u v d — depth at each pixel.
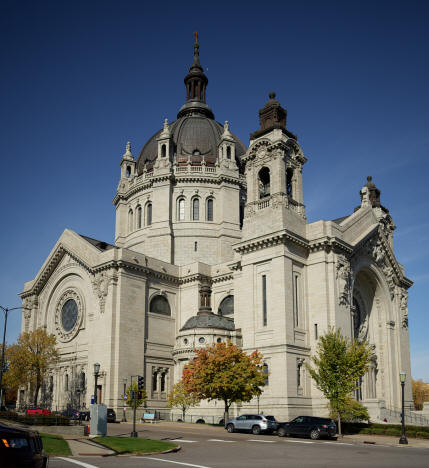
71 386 73.81
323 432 42.06
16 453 15.68
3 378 74.25
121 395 66.69
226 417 53.12
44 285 87.38
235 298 69.06
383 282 76.25
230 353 54.00
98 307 71.44
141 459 25.91
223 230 89.56
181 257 88.12
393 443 41.47
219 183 93.00
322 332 60.25
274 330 59.19
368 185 81.00
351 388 49.09
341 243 63.41
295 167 68.12
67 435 39.84
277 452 30.55
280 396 56.62
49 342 75.81
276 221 62.19
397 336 77.00
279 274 60.34
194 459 26.36
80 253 77.94
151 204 92.81
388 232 82.06
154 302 76.62
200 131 98.88
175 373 70.50
